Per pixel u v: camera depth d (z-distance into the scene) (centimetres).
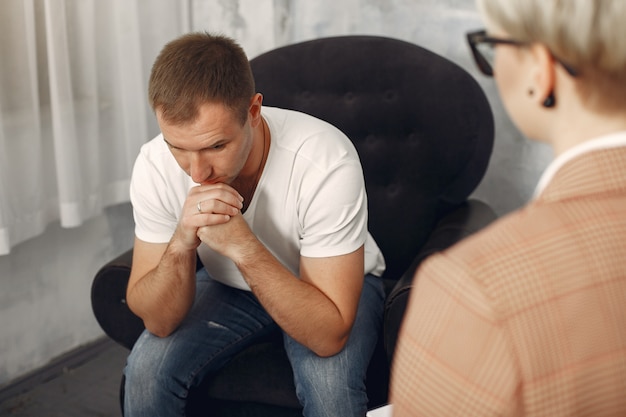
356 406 152
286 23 258
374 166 207
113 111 236
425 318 60
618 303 55
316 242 152
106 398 232
